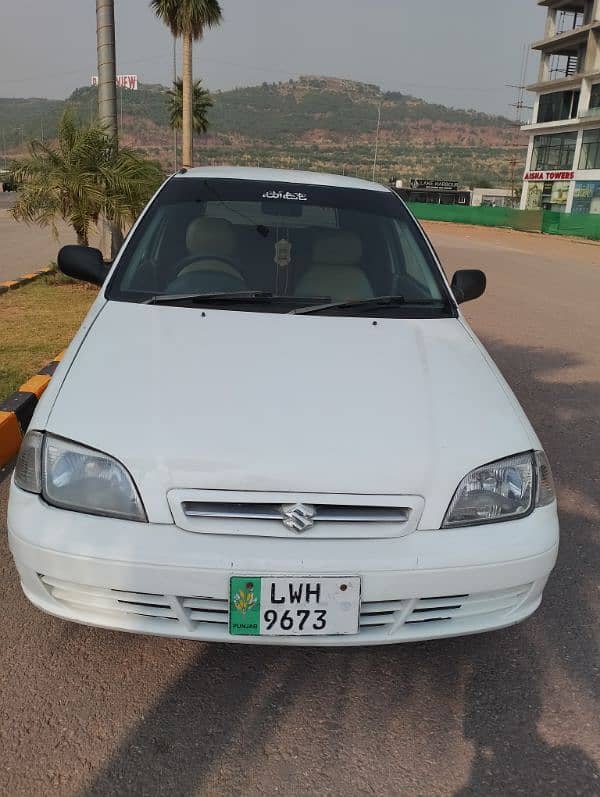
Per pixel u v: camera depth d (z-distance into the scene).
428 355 2.62
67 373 2.34
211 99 43.06
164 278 3.03
